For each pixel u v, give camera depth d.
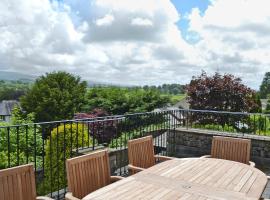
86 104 33.22
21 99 31.61
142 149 3.84
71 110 31.92
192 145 7.36
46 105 30.83
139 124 6.63
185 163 3.55
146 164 3.87
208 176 3.09
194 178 3.01
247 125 8.78
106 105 31.89
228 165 3.50
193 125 8.91
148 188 2.70
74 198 2.64
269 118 8.91
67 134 7.59
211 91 11.66
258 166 6.62
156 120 7.22
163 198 2.47
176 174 3.13
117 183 2.81
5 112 45.56
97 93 33.91
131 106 32.31
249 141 3.95
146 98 33.97
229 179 3.01
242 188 2.76
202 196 2.54
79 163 2.95
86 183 2.99
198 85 11.79
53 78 32.78
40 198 2.61
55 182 6.96
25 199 2.55
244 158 3.96
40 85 31.56
